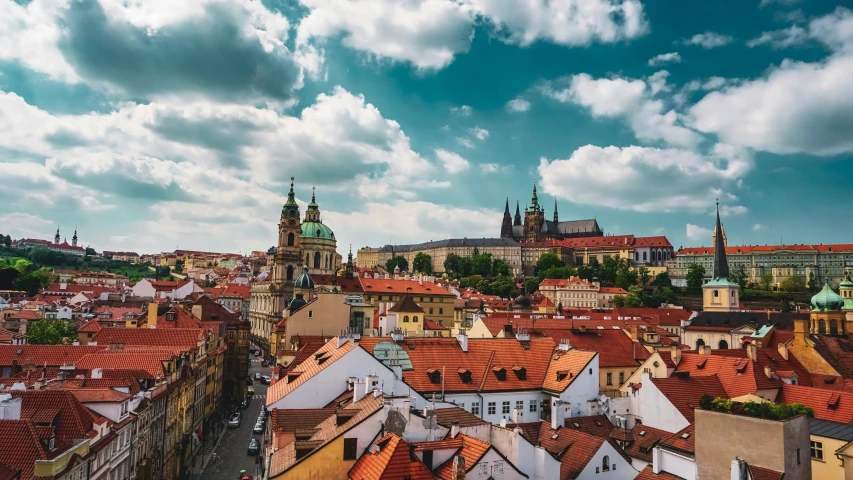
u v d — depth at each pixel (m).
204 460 105.31
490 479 49.03
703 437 48.72
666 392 72.06
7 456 52.53
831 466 55.38
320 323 137.62
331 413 61.97
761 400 57.94
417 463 46.88
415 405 72.56
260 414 136.38
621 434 71.06
